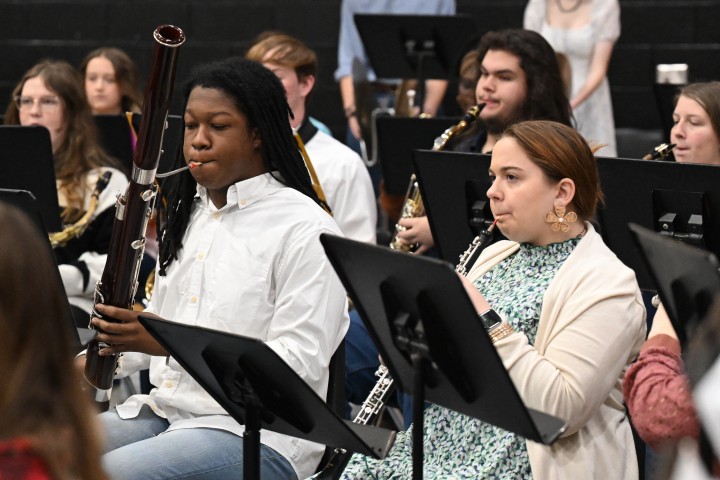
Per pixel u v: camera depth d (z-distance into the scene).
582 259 5.69
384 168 10.17
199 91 6.20
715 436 3.03
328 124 16.52
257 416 5.00
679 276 4.20
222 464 5.93
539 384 5.35
